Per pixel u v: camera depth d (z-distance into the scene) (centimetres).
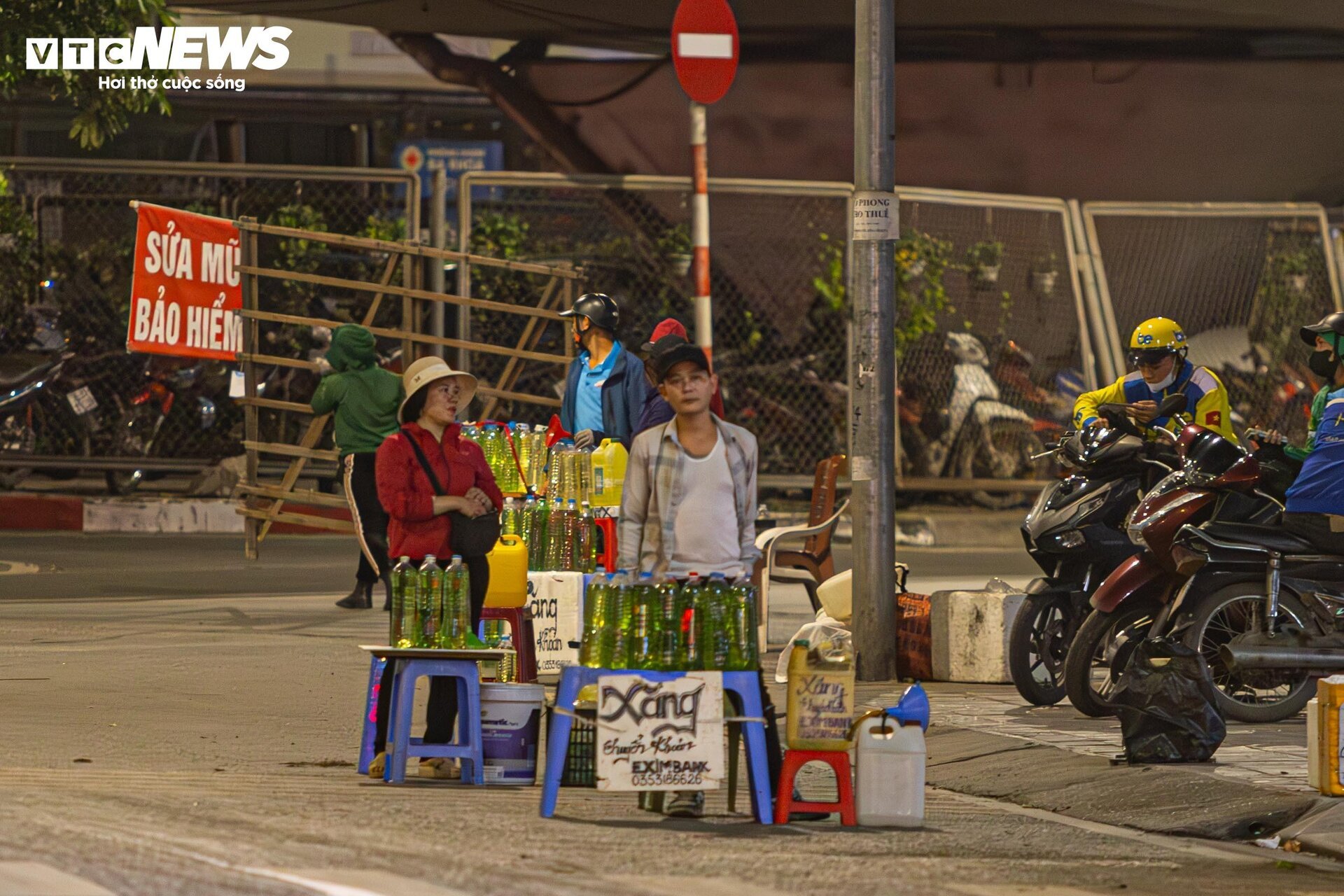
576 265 5806
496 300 5694
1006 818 2186
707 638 2089
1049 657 2939
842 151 6788
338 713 2784
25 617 3788
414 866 1712
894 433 3244
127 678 3050
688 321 5897
